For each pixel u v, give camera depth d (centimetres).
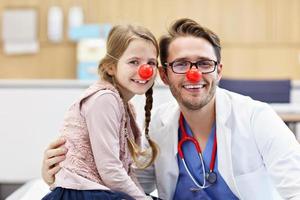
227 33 430
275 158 140
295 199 130
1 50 429
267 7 429
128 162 144
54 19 422
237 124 151
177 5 430
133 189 134
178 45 145
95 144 133
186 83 143
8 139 343
